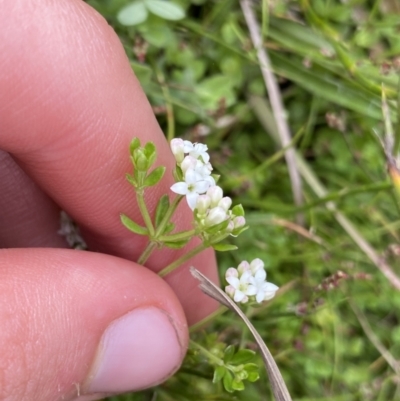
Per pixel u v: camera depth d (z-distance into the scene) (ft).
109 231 0.15
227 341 0.18
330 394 0.19
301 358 0.19
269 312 0.18
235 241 0.19
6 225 0.16
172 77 0.19
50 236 0.16
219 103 0.19
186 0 0.19
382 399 0.19
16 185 0.15
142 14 0.17
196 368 0.16
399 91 0.15
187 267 0.15
